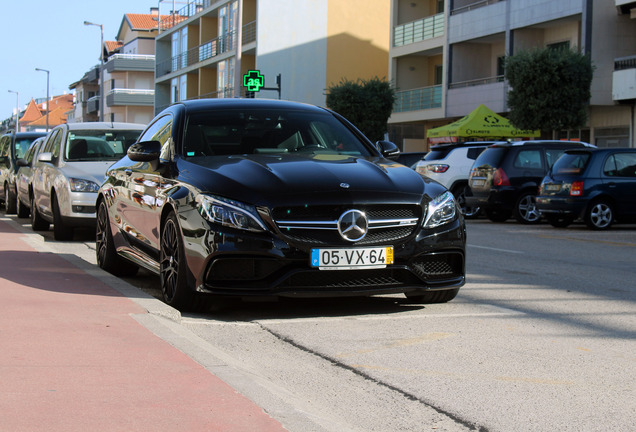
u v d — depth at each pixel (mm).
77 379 4094
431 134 29484
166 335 5125
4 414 3508
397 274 6367
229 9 57844
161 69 75438
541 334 5949
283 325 6145
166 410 3650
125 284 7137
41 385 3961
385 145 7770
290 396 4184
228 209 6098
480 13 36469
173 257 6613
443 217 6535
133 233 7836
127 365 4395
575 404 4230
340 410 4094
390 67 44156
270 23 52875
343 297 7438
